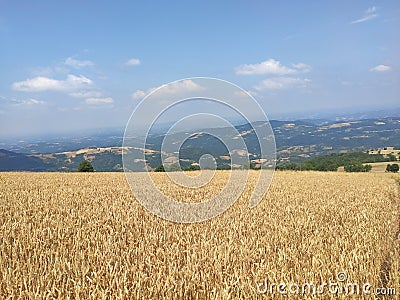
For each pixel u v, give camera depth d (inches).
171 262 308.0
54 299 242.7
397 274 273.6
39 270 284.5
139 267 295.3
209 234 414.6
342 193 875.4
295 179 1321.4
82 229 439.5
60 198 741.9
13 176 1379.2
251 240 378.0
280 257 315.0
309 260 320.2
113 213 556.4
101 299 240.1
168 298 246.5
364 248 342.6
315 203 697.6
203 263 310.3
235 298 245.3
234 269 287.4
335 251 336.8
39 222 487.8
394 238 395.9
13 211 580.4
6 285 261.3
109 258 319.6
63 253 335.9
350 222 492.7
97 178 1296.8
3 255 323.3
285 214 567.2
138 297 242.2
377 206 648.4
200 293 257.8
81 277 281.0
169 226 473.1
